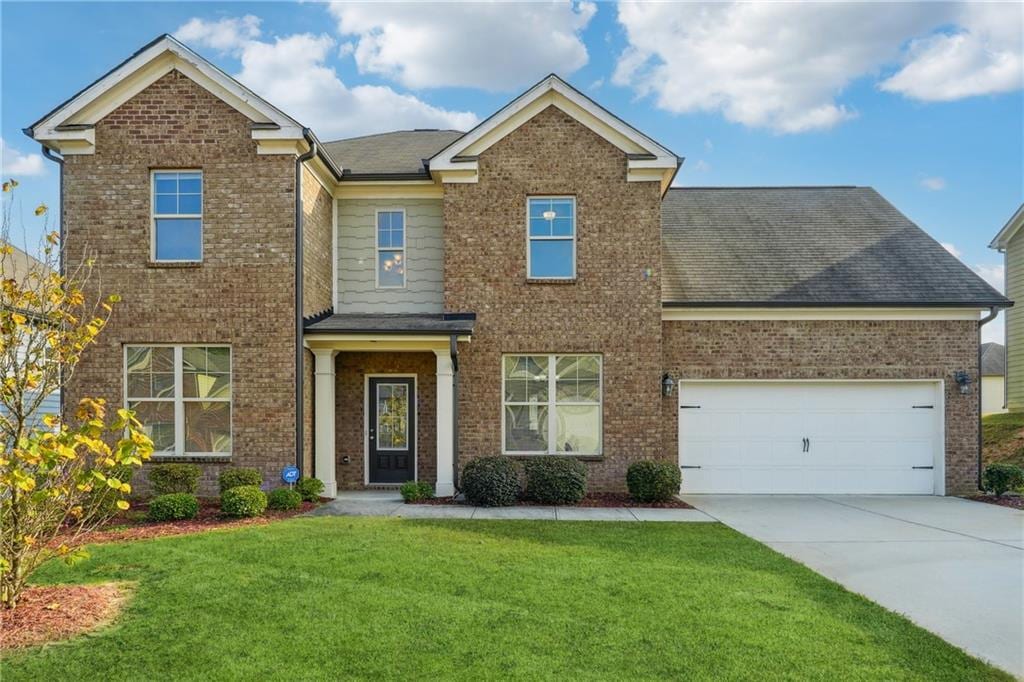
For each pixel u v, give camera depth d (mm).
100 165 11906
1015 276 20797
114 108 11953
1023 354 20391
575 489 11578
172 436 11977
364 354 13859
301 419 11844
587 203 12938
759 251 14930
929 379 13492
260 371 11844
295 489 11516
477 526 9250
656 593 6156
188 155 11922
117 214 11914
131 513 10273
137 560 7047
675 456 13492
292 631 5129
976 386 13430
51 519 5793
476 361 12875
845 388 13625
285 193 11898
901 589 6648
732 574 6906
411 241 14039
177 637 4992
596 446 12961
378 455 13844
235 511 9906
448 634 5094
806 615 5652
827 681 4418
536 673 4449
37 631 5008
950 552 8266
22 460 5336
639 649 4871
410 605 5711
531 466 11828
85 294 11812
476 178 13000
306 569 6773
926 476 13516
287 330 11844
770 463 13555
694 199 17391
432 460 13758
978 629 5508
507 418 13016
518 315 12914
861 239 15281
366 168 14289
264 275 11891
